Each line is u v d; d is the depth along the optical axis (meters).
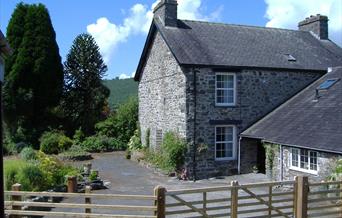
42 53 30.95
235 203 10.36
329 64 23.47
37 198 13.90
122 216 10.01
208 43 22.16
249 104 21.56
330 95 19.23
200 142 20.66
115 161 25.69
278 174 18.59
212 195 16.50
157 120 24.00
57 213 10.27
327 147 15.14
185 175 20.19
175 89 21.42
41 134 29.47
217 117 20.94
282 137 17.95
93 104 34.53
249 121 21.56
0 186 5.94
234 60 21.27
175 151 20.33
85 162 25.05
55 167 17.30
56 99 32.12
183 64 19.88
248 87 21.55
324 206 11.30
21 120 30.02
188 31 22.62
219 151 21.20
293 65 22.38
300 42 25.17
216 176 20.92
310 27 26.98
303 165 17.27
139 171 22.12
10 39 31.16
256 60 21.83
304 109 19.47
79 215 10.20
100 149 30.14
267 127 19.81
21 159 18.75
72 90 34.47
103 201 15.28
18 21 31.38
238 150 21.30
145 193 16.62
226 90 21.33
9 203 10.34
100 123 32.56
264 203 10.77
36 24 31.30
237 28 24.58
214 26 23.97
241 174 21.22
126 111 32.22
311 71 22.72
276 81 22.14
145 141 26.03
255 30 24.95
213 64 20.42
